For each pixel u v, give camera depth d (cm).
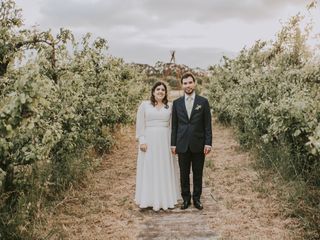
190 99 555
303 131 547
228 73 1270
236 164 834
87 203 591
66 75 630
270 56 930
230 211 557
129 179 753
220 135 1285
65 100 604
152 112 575
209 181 714
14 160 452
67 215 544
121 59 1219
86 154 810
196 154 565
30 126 371
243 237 467
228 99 1241
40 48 589
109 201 613
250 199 594
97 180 732
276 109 576
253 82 856
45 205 543
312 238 441
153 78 2477
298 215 489
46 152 475
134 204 600
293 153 629
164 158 577
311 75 650
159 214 559
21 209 454
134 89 1348
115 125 1202
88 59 771
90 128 759
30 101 345
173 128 566
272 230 479
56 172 612
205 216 543
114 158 950
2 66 536
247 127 959
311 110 537
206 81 2286
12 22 573
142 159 584
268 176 691
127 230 500
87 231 493
